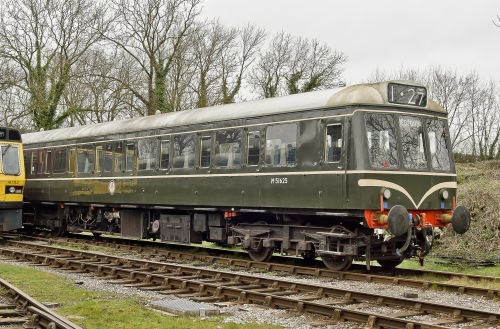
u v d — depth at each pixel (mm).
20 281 11188
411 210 12367
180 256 15984
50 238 21578
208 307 8797
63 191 21453
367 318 7961
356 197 11852
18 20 33406
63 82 34062
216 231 15797
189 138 16203
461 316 8312
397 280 11305
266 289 10461
